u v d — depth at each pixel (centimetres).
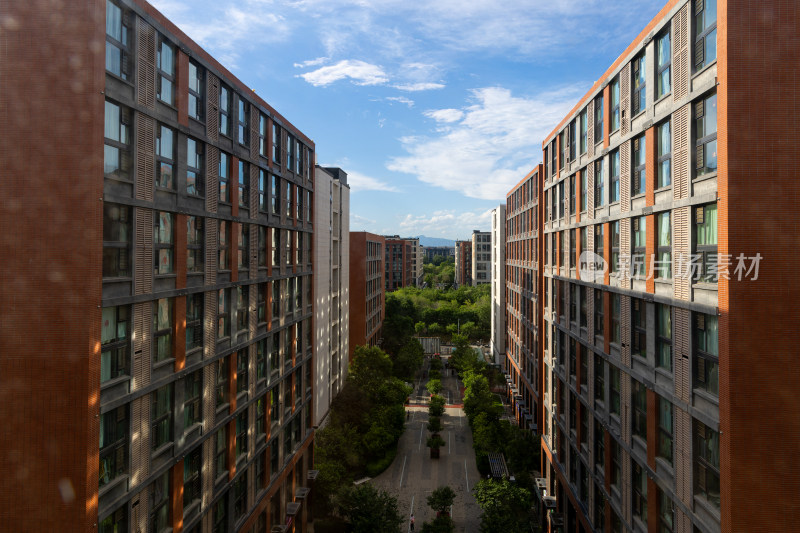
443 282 17062
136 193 1405
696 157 1395
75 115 1221
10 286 1233
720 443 1238
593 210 2300
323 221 4241
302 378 3103
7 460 1230
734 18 1189
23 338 1233
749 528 1181
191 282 1758
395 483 3838
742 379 1186
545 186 3359
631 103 1861
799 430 1171
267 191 2466
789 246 1177
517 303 5369
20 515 1225
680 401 1452
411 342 6906
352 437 3881
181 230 1670
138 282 1427
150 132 1481
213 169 1897
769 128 1180
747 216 1184
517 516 2655
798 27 1180
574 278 2638
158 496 1577
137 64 1405
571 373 2686
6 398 1231
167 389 1625
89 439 1226
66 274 1228
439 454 4406
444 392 6456
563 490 2822
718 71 1233
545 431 3344
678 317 1479
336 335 4947
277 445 2648
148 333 1491
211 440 1909
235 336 2083
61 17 1223
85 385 1222
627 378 1886
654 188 1658
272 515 2589
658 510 1641
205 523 1858
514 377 5600
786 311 1176
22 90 1227
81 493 1216
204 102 1828
